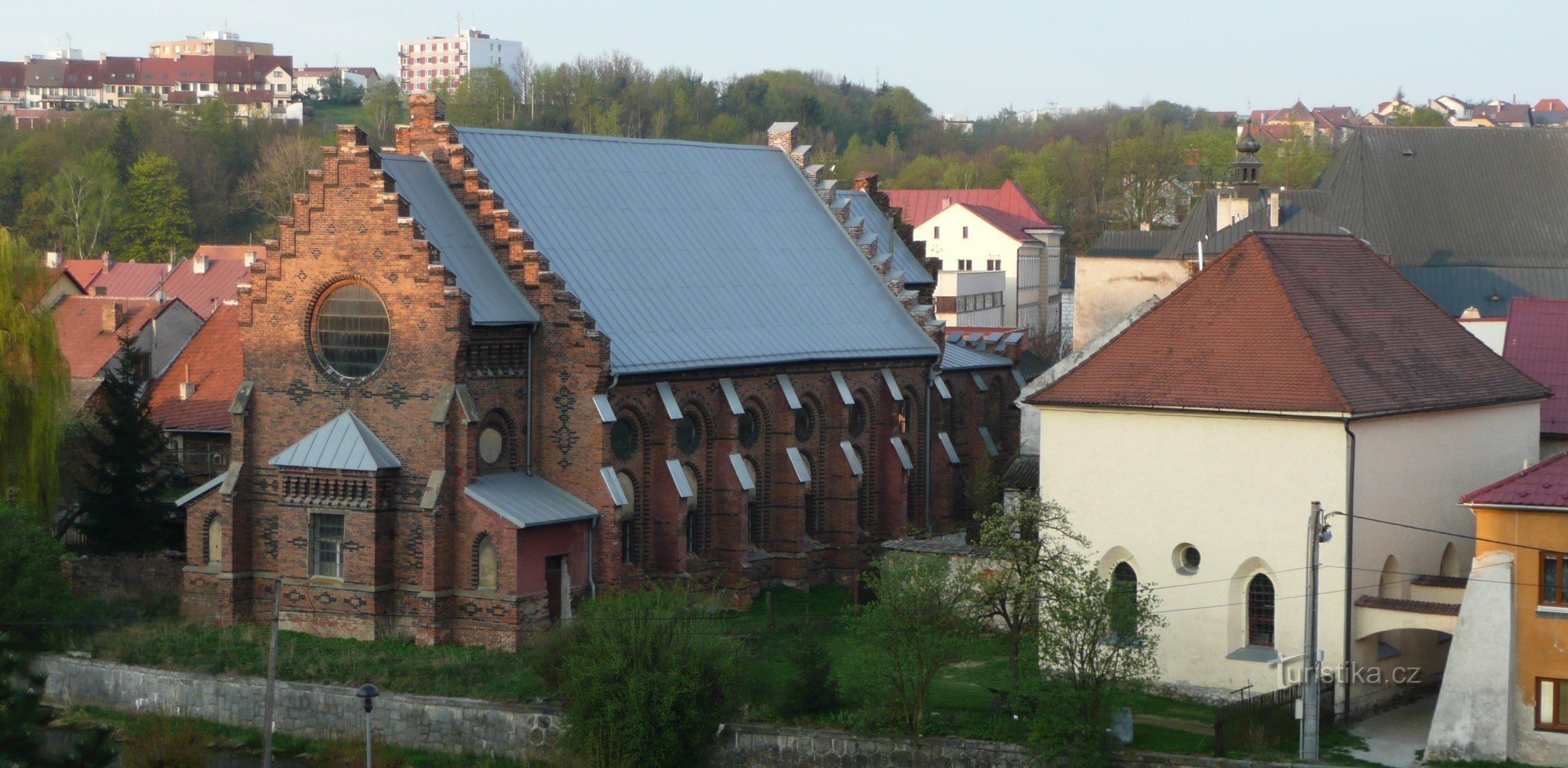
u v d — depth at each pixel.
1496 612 54.78
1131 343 65.62
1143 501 63.47
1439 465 64.88
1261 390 61.41
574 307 71.31
